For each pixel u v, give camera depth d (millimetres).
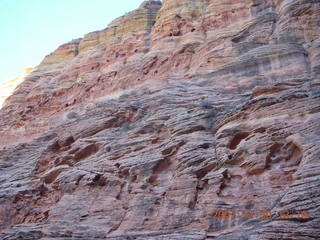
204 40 20484
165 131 15219
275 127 12008
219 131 13539
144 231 11875
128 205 13172
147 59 21391
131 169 14227
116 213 13023
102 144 16312
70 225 13141
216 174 12195
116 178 14258
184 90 17453
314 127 11195
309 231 8633
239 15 20312
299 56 15648
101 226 12688
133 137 15727
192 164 12961
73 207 13891
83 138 17500
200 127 14336
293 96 12523
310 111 11781
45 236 12914
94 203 13758
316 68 14742
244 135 12953
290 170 11117
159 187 13461
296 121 11820
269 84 14609
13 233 13547
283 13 18250
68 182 15188
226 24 20438
